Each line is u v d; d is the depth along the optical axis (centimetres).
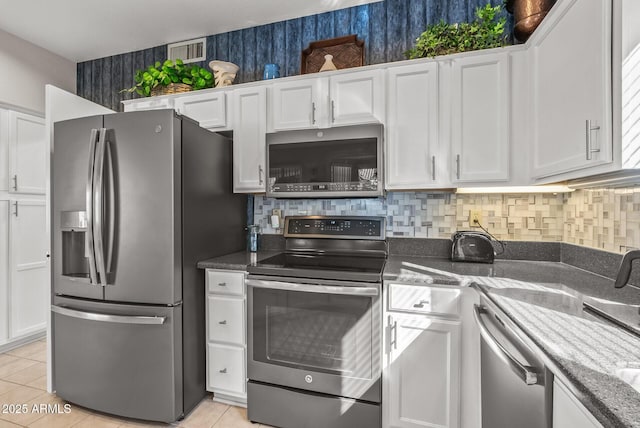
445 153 183
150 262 173
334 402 165
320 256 214
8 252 266
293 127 210
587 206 166
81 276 189
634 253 93
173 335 172
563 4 125
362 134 189
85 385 185
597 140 103
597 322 94
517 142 171
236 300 185
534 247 196
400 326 157
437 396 152
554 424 79
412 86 187
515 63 171
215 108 228
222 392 190
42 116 292
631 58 93
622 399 56
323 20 243
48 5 231
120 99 302
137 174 174
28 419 181
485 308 129
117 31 265
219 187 215
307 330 170
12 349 272
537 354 80
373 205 226
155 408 173
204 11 239
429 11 220
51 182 195
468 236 191
